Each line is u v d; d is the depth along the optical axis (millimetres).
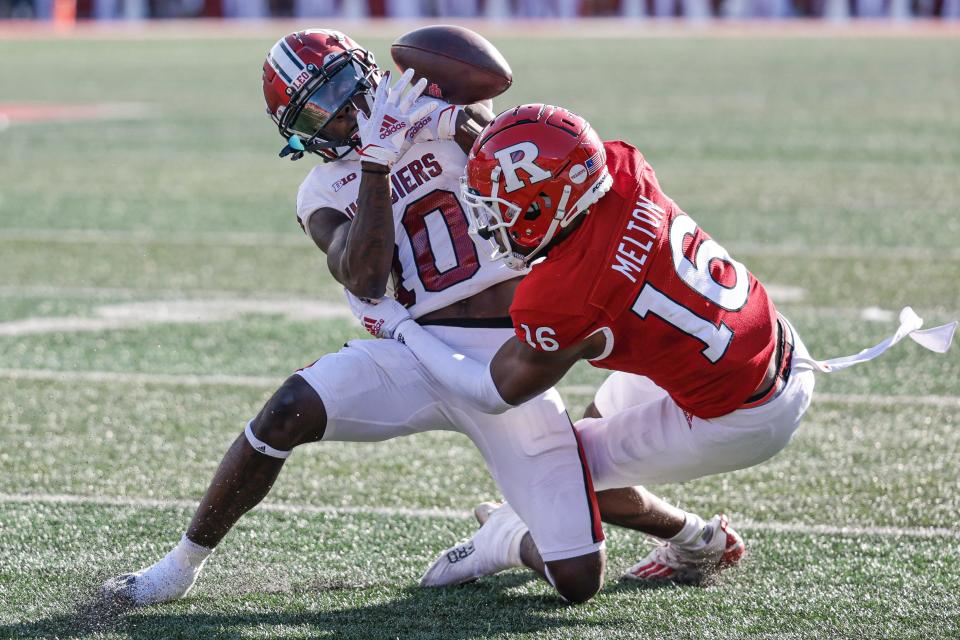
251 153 37219
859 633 9125
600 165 8438
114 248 24344
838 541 11039
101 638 9023
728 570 10398
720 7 101500
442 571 10070
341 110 9688
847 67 62094
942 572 10297
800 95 50250
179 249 24266
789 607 9625
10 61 69375
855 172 32375
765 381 9133
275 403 9211
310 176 10156
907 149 36062
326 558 10719
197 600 9766
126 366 16734
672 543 10141
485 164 8453
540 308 8414
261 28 97062
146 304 20078
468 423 9609
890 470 12867
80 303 20141
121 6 104062
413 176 9781
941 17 98188
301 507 11992
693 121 42781
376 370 9438
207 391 15680
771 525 11453
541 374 8703
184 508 11898
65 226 26516
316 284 21438
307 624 9297
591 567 9445
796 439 13883
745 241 24359
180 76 61250
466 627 9258
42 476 12766
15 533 11195
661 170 33062
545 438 9430
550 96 50219
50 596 9789
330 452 13648
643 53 72312
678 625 9289
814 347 17219
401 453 13633
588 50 74625
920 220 26172
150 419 14625
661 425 9555
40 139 40281
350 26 95562
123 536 11156
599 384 16203
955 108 45250
